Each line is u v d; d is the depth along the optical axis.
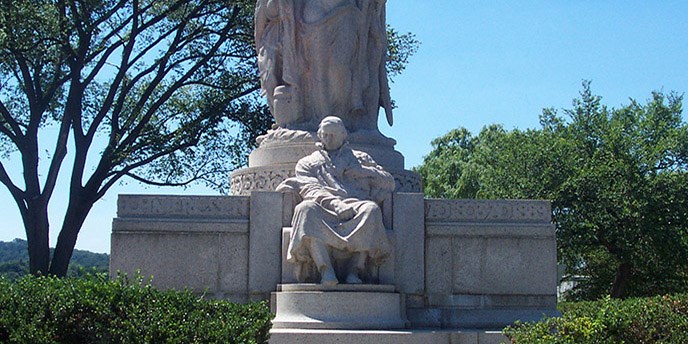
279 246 12.34
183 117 28.77
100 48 26.50
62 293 8.71
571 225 26.34
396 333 10.90
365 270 12.09
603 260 29.80
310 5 13.88
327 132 12.62
